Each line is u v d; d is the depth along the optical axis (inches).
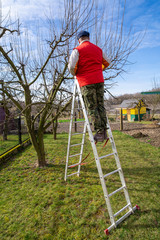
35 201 124.5
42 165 195.0
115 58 179.6
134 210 109.1
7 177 169.8
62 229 96.3
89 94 96.6
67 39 147.2
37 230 96.8
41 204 120.1
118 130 482.6
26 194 135.2
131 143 295.0
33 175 172.9
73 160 215.5
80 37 103.4
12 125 338.6
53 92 181.6
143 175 160.9
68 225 99.0
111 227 93.3
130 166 185.2
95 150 100.1
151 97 857.5
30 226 99.9
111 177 159.8
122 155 225.9
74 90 141.9
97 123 97.7
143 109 895.7
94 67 95.9
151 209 109.8
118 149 256.7
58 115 197.8
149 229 93.0
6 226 100.6
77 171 178.9
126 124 653.3
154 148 254.8
